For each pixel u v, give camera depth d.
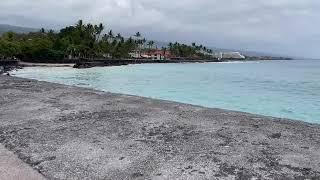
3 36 103.44
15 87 10.70
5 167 3.89
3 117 6.38
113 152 4.36
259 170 3.73
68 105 7.36
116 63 107.00
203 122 5.69
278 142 4.62
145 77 55.28
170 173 3.70
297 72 84.62
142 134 5.08
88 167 3.92
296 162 3.93
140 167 3.88
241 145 4.51
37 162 4.10
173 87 37.78
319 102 24.81
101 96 8.60
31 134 5.23
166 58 168.00
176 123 5.64
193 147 4.47
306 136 4.89
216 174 3.64
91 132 5.24
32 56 93.75
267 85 42.31
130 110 6.71
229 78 56.09
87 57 108.31
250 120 5.82
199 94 30.27
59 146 4.64
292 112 19.88
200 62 180.38
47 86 11.04
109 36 125.12
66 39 103.31
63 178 3.65
